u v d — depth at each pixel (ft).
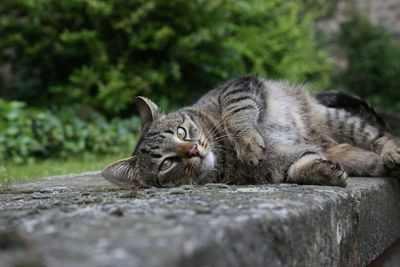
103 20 27.04
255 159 10.02
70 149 23.00
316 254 6.21
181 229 4.59
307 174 9.37
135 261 3.71
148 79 26.73
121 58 26.76
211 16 27.50
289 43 30.89
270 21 30.89
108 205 6.19
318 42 37.65
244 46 27.99
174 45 26.63
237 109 10.96
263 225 5.11
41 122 23.04
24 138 21.93
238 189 8.00
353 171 11.53
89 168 18.22
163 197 6.94
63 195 8.63
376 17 45.55
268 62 29.53
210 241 4.36
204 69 27.25
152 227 4.68
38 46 27.07
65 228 4.76
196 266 4.10
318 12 39.19
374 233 9.06
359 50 41.39
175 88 27.53
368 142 12.54
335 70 41.93
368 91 41.16
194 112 11.23
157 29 27.07
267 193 7.25
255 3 29.89
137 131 25.32
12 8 28.12
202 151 10.34
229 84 12.28
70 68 28.55
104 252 3.91
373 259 9.07
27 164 20.88
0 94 30.37
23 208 6.44
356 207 7.99
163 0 26.21
